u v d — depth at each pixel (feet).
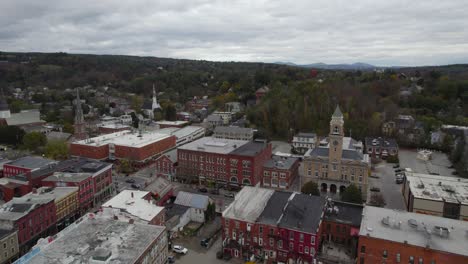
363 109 623.36
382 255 193.16
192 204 276.82
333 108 625.41
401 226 206.80
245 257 225.97
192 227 265.13
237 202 248.52
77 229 194.90
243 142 415.03
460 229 202.49
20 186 308.81
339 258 214.28
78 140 498.69
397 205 311.68
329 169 339.98
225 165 359.25
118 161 450.71
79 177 304.91
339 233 233.14
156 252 187.42
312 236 208.74
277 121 618.85
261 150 370.94
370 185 365.81
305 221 220.43
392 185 367.04
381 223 211.41
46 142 506.48
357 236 217.77
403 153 502.79
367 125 567.18
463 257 175.42
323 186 348.18
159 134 522.06
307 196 252.21
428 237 193.16
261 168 358.23
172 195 313.12
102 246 174.50
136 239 183.21
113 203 242.99
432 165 437.58
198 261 221.25
